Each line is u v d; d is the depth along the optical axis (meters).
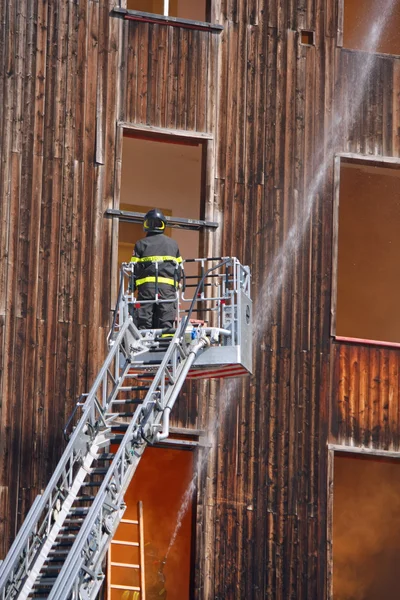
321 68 54.72
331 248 53.16
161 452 56.00
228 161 52.69
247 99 53.41
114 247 50.34
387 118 55.19
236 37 53.88
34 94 50.78
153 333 43.25
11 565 36.44
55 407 48.47
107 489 38.41
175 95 52.56
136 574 54.09
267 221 52.66
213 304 51.50
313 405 51.69
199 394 50.47
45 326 49.03
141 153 58.66
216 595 48.94
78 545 36.34
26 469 47.69
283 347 51.84
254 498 50.19
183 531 54.88
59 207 50.16
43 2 51.69
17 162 50.06
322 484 51.06
